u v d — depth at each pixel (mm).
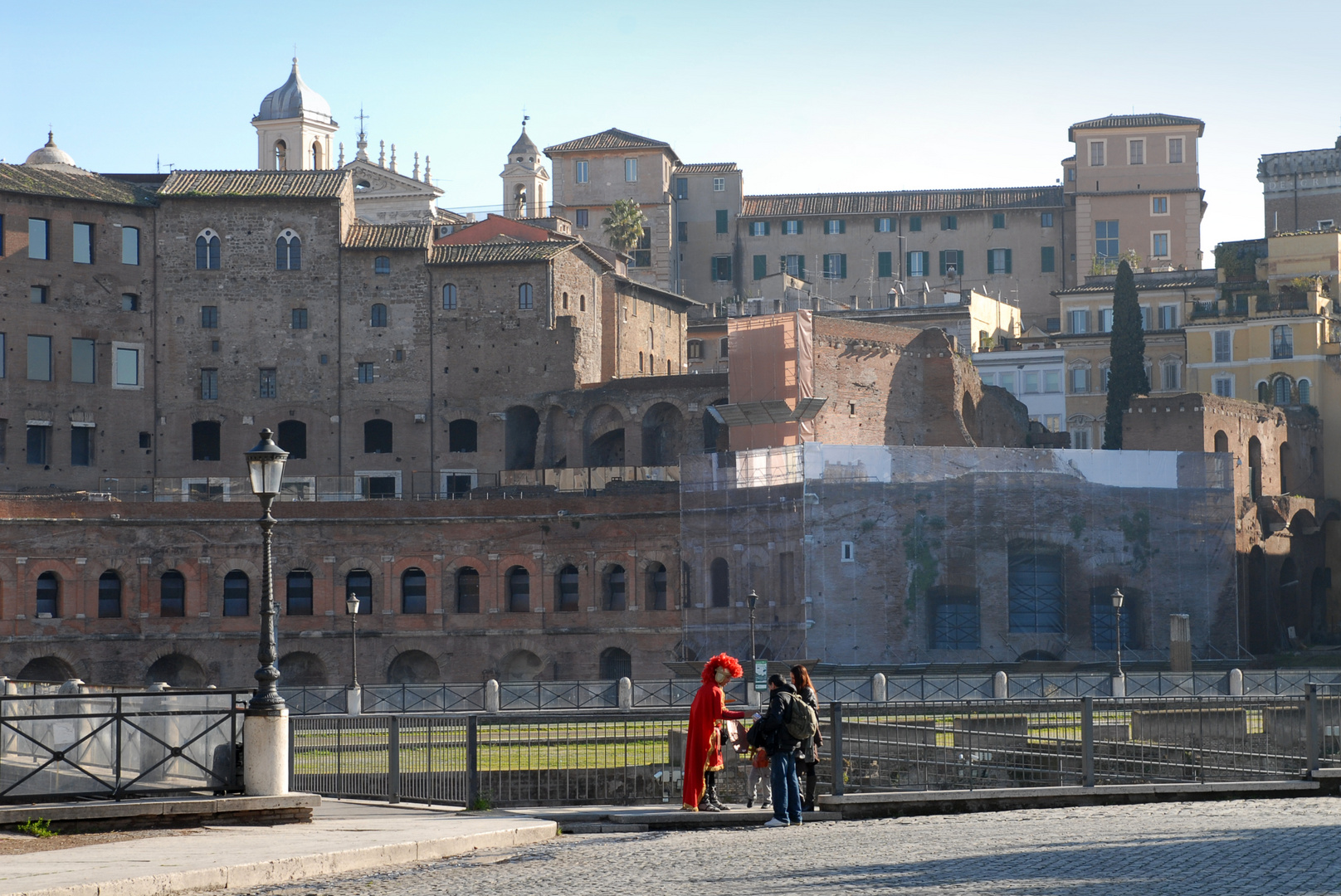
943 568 92812
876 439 110812
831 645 90562
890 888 19719
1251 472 109562
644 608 99562
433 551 101375
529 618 100562
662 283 162875
